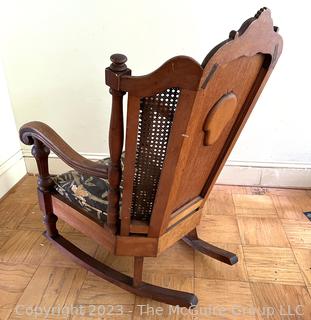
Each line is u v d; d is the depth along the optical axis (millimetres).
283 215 1609
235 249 1385
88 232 1067
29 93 1637
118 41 1468
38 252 1328
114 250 986
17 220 1513
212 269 1277
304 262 1321
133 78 626
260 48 714
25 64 1558
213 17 1387
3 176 1670
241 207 1662
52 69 1561
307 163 1746
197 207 1110
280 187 1832
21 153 1818
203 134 782
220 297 1160
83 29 1449
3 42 1505
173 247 1386
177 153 713
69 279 1209
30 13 1427
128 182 810
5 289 1161
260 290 1190
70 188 1091
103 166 856
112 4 1384
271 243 1422
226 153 989
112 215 909
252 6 1358
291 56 1454
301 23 1379
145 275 1242
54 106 1661
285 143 1696
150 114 686
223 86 703
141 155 764
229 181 1842
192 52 1468
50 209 1201
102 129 1704
